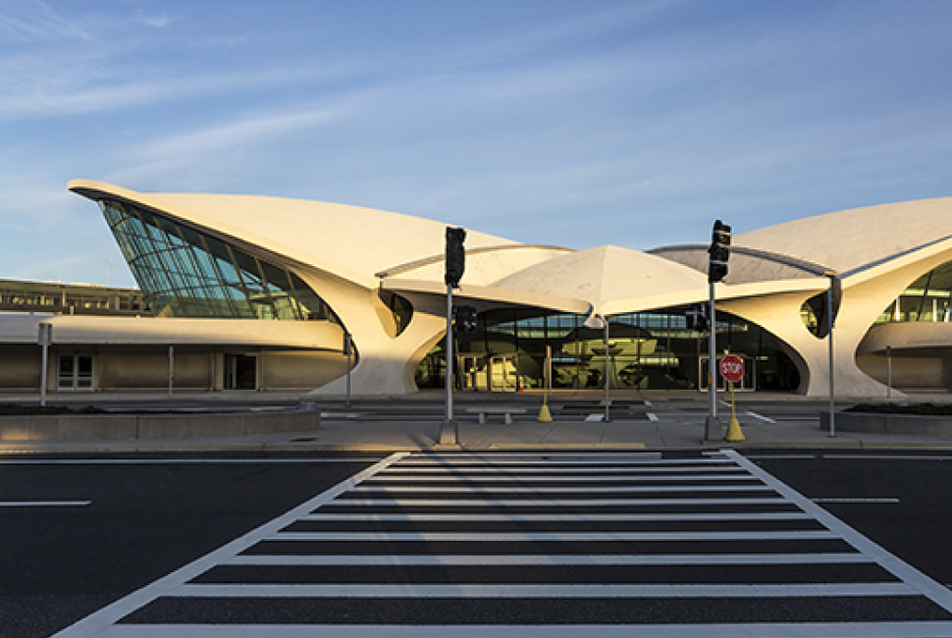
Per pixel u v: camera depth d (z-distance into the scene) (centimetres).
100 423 1836
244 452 1645
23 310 7588
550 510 977
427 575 679
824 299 4216
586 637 523
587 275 4244
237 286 4541
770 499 1045
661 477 1255
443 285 3925
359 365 4253
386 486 1177
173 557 752
